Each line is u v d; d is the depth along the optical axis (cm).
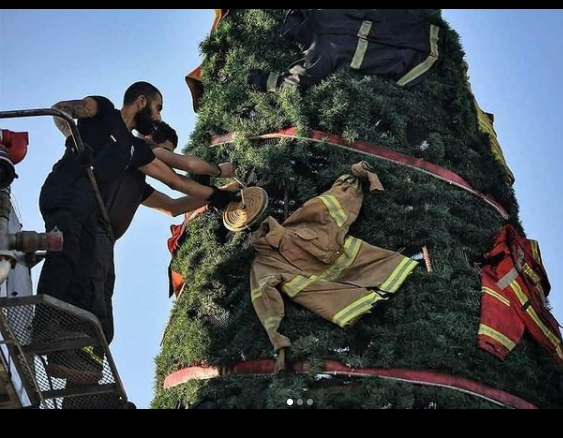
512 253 2481
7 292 2305
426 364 2269
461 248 2473
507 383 2312
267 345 2341
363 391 2236
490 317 2366
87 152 2373
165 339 2538
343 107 2575
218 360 2377
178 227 2670
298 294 2370
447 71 2730
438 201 2509
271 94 2666
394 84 2664
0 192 2258
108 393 2336
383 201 2480
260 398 2270
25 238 2223
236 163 2617
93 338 2286
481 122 2741
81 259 2377
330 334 2311
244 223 2517
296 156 2547
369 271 2400
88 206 2402
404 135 2580
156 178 2520
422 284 2378
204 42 2834
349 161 2533
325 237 2419
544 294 2534
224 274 2495
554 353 2427
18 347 2277
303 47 2714
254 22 2814
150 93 2583
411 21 2753
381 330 2309
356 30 2708
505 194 2636
